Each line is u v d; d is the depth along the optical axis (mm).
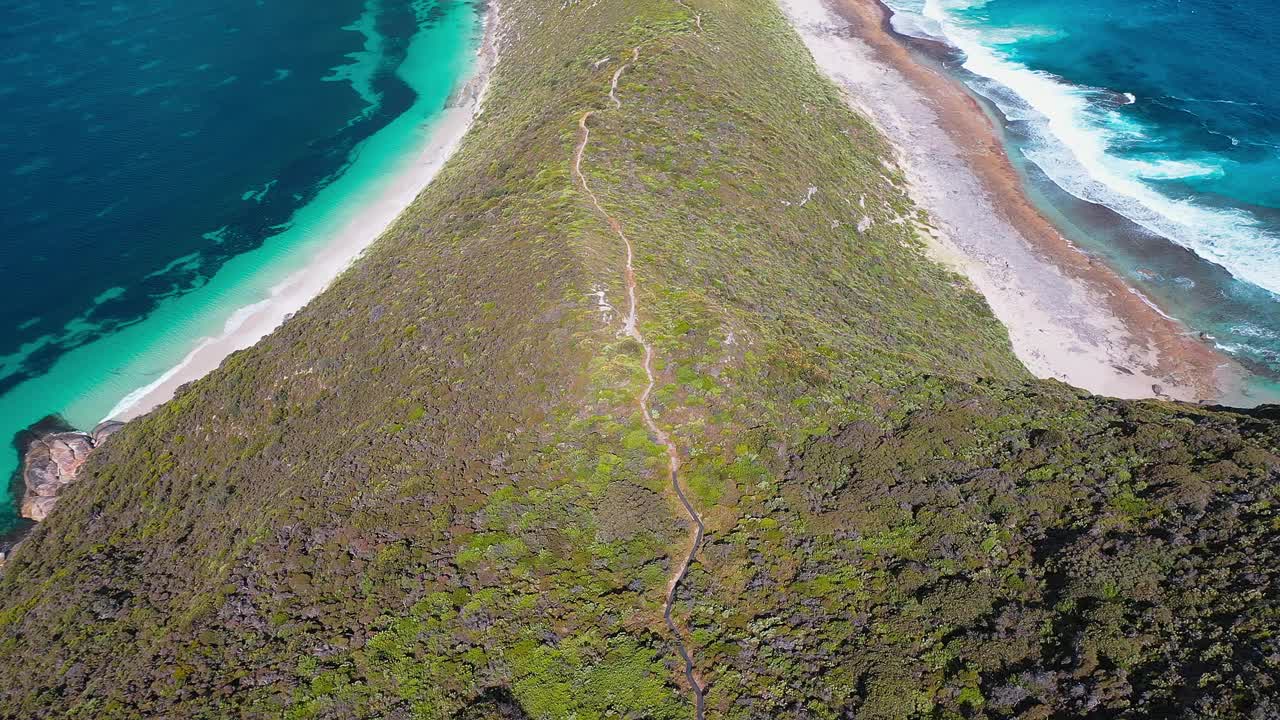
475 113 93062
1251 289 61031
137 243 77938
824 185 68000
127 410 61875
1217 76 88125
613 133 67562
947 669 27641
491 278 53375
